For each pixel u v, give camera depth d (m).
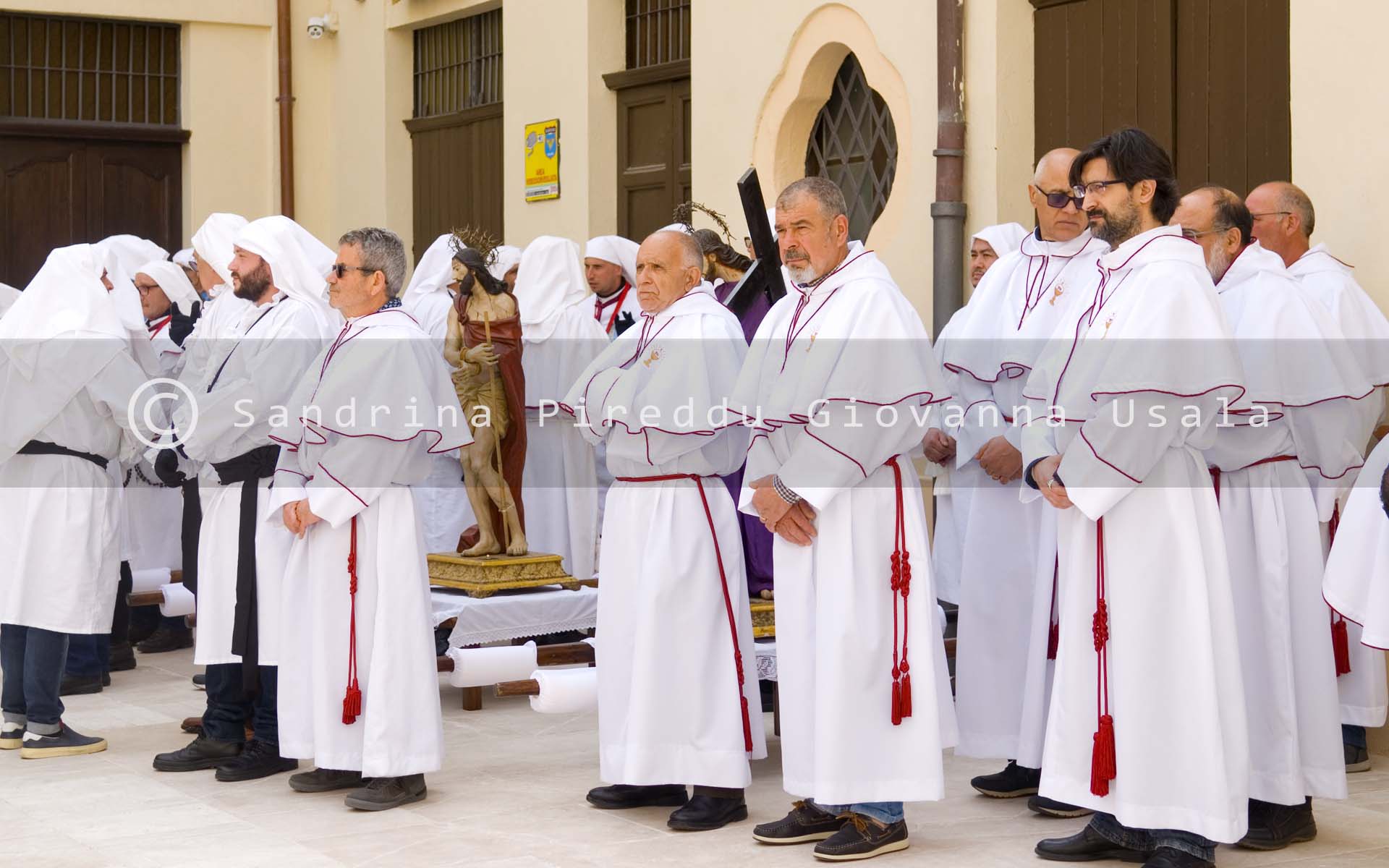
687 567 5.66
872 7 9.34
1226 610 4.92
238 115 15.23
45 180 14.76
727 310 5.93
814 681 5.27
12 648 7.10
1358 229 6.70
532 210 12.70
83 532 6.89
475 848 5.42
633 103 11.99
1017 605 6.06
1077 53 8.55
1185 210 5.74
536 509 9.56
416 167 14.45
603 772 5.85
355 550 5.94
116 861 5.30
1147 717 4.86
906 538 5.25
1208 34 7.94
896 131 9.29
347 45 14.95
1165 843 4.95
